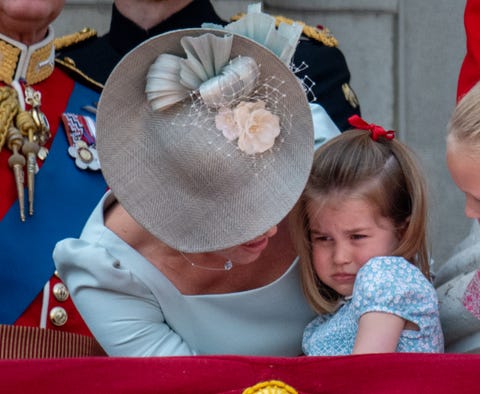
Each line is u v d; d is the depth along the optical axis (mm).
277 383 9008
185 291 10648
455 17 16906
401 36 16875
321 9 16750
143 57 9547
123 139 9695
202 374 9000
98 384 8930
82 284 10383
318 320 10984
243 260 10102
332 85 13891
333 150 10805
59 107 12828
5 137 12047
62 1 12547
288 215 10820
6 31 12477
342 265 10672
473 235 11266
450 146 9695
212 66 9531
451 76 16891
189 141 9625
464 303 10586
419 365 9000
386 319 10211
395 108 16906
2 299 11750
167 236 9719
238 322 10820
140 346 10359
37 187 12180
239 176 9688
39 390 8875
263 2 16547
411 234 10688
